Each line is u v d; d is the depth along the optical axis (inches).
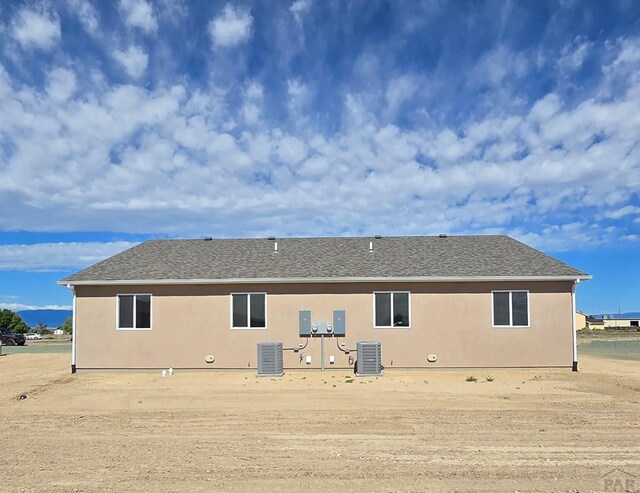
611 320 3250.5
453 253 826.8
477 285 742.5
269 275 746.8
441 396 548.1
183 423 434.9
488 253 821.9
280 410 483.5
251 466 313.3
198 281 743.7
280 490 273.0
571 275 729.6
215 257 838.5
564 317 738.2
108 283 749.9
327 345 741.9
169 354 749.3
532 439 370.0
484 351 736.3
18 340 1688.0
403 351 737.6
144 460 327.6
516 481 282.4
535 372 720.3
